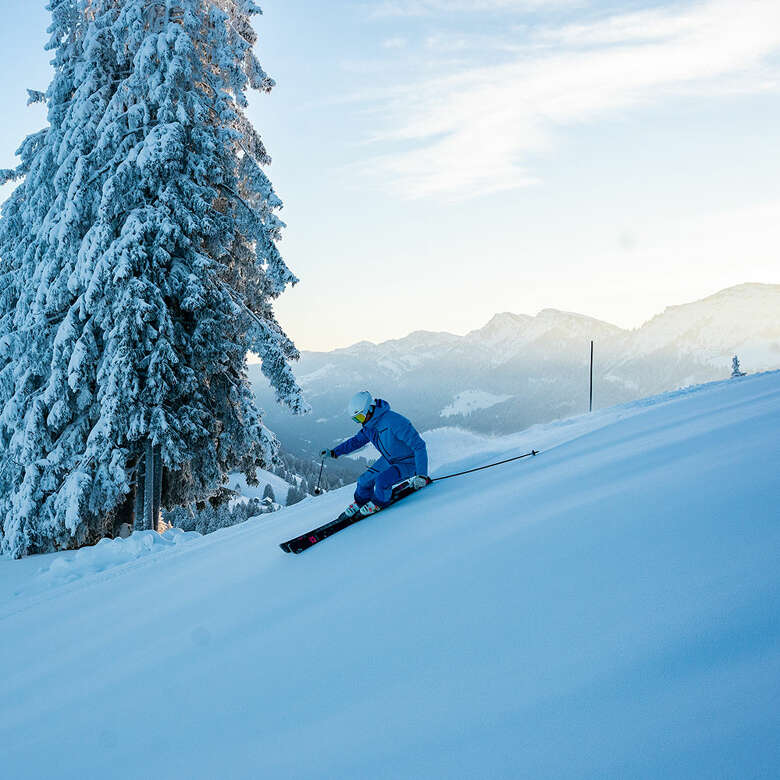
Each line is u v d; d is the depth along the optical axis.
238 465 17.48
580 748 1.53
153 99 13.84
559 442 6.32
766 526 2.30
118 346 13.12
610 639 1.95
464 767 1.62
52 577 8.79
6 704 3.46
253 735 2.23
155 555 7.43
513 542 3.06
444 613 2.58
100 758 2.47
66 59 15.87
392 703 2.08
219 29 14.74
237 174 15.54
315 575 3.79
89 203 14.17
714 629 1.79
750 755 1.30
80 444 14.28
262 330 15.71
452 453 7.54
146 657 3.43
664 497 2.96
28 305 15.40
